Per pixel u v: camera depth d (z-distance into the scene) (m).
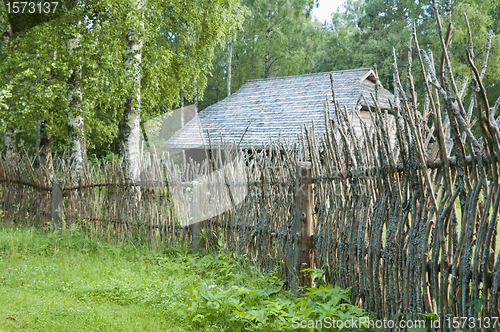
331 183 3.90
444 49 2.63
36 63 9.47
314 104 15.03
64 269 5.19
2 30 9.77
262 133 14.33
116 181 6.77
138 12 10.20
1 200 8.66
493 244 2.52
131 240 6.52
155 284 4.53
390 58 33.88
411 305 3.02
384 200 3.30
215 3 13.57
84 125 11.41
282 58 31.84
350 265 3.64
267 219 4.80
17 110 9.66
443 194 2.79
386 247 3.24
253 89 18.22
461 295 2.67
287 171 4.59
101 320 3.61
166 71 12.86
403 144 3.06
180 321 3.73
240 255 5.08
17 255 5.80
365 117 14.44
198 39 14.11
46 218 7.87
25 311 3.74
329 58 38.94
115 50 10.63
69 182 7.48
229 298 3.80
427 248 2.90
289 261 4.40
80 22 9.98
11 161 8.53
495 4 26.72
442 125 2.92
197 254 5.61
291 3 30.84
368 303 3.47
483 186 2.52
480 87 2.40
